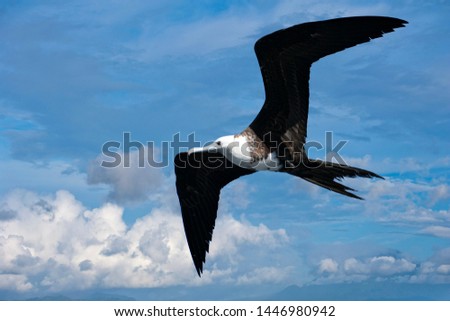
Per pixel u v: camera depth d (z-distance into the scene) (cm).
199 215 1073
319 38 903
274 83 927
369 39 891
